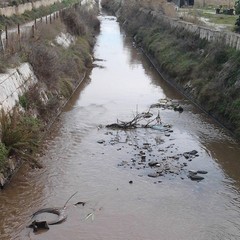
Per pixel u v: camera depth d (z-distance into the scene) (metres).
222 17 55.72
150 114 28.92
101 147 23.02
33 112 24.33
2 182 18.17
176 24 47.75
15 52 27.17
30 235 15.16
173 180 19.36
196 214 16.73
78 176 19.62
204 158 21.92
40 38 33.97
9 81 22.97
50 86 29.19
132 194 18.08
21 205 17.12
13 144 19.55
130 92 35.12
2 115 19.95
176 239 15.15
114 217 16.38
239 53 29.59
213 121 27.80
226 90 28.47
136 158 21.62
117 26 76.75
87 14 65.31
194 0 75.44
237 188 18.89
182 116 28.77
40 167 20.25
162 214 16.66
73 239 14.98
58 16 47.81
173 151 22.66
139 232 15.49
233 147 23.47
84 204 17.23
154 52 47.12
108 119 27.83
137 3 74.62
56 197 17.77
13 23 42.12
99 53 51.78
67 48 40.53
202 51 37.06
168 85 37.91
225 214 16.78
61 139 24.06
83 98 32.78
